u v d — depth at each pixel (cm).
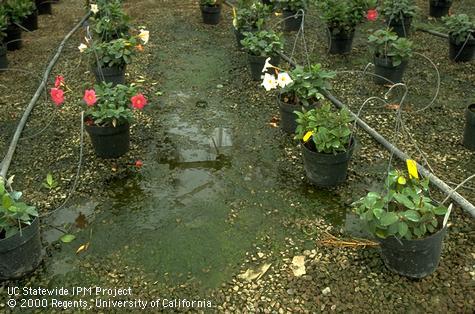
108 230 304
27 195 334
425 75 505
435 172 346
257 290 258
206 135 407
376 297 249
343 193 331
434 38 607
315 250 283
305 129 331
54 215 318
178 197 333
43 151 386
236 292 257
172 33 649
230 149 386
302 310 245
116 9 540
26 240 256
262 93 477
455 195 308
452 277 259
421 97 460
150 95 477
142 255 284
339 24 538
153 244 292
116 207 325
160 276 269
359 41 606
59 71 528
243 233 299
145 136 405
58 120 431
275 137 400
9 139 404
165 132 412
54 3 789
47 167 366
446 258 272
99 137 356
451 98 456
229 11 743
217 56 574
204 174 357
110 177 354
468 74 504
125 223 310
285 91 385
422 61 540
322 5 559
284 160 370
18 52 581
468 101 450
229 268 273
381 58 466
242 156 377
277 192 335
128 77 513
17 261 260
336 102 445
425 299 247
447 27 536
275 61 495
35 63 548
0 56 518
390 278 259
